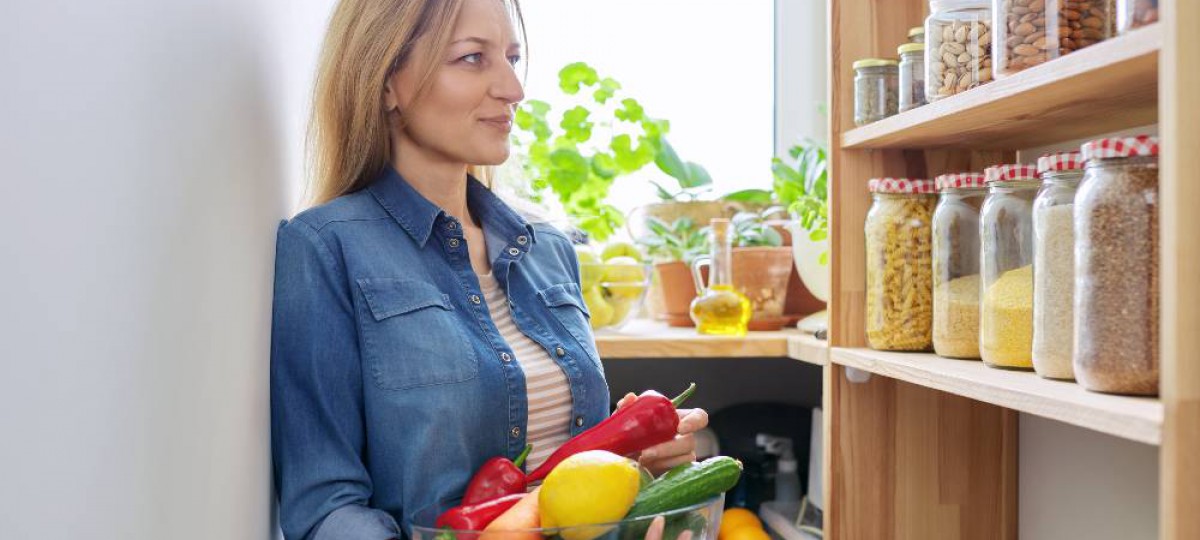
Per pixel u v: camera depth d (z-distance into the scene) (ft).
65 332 1.63
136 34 2.00
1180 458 2.13
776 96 7.73
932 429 4.52
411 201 3.84
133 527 1.97
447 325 3.64
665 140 7.15
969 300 3.72
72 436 1.65
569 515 2.83
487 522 2.99
